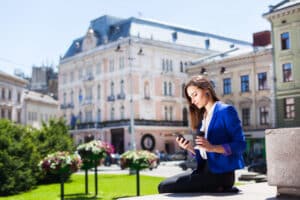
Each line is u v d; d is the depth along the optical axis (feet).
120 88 184.24
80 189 54.39
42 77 339.16
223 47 213.46
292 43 113.19
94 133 196.54
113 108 189.16
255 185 14.61
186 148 13.04
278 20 116.26
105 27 200.44
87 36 206.59
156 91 185.78
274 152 11.08
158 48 186.19
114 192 49.73
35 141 69.46
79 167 42.22
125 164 41.86
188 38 202.08
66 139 73.46
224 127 12.42
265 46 136.15
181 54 194.90
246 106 138.00
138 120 176.65
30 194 50.44
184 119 196.34
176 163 147.02
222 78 146.00
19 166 54.39
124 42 180.34
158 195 12.05
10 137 57.26
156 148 182.50
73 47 223.71
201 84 12.84
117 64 185.98
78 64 212.84
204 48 204.64
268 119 131.85
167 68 190.49
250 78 136.67
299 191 10.62
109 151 47.21
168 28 198.49
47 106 268.62
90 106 202.59
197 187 12.53
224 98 144.66
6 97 204.95
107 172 102.89
